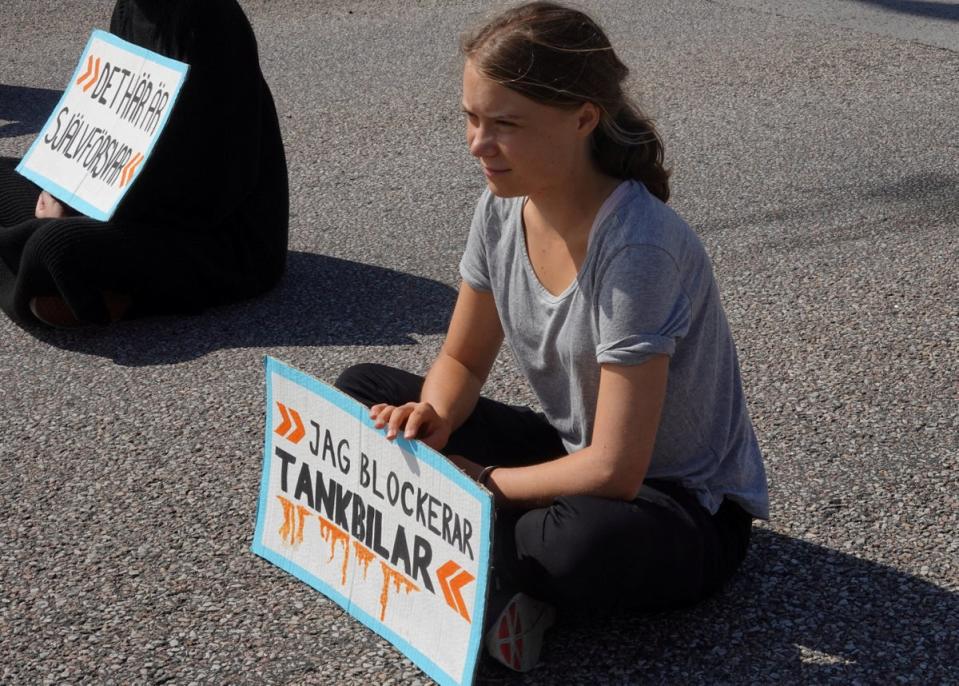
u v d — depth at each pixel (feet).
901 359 12.36
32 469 10.88
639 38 26.25
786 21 27.37
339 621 8.55
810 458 10.52
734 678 7.80
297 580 9.04
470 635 7.35
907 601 8.52
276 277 14.57
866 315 13.44
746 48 25.34
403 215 17.13
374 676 7.98
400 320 13.82
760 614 8.41
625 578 7.42
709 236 15.93
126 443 11.28
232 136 13.50
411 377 8.90
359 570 8.39
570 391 7.95
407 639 7.96
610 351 7.20
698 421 7.86
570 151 7.12
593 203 7.32
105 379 12.59
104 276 13.14
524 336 7.97
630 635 8.21
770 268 14.83
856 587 8.68
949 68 23.67
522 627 7.73
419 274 15.10
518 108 6.89
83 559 9.48
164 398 12.12
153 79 13.61
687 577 7.66
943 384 11.79
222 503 10.19
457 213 17.15
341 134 20.86
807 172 18.19
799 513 9.66
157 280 13.46
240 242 14.06
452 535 7.43
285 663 8.16
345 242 16.21
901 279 14.33
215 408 11.87
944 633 8.16
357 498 8.29
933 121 20.42
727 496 8.16
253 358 12.94
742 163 18.67
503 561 7.69
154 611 8.80
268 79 24.26
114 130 13.92
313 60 25.49
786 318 13.47
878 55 24.64
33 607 8.91
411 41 26.73
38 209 14.39
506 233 7.84
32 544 9.71
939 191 17.22
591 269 7.27
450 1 29.99
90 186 13.79
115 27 14.48
